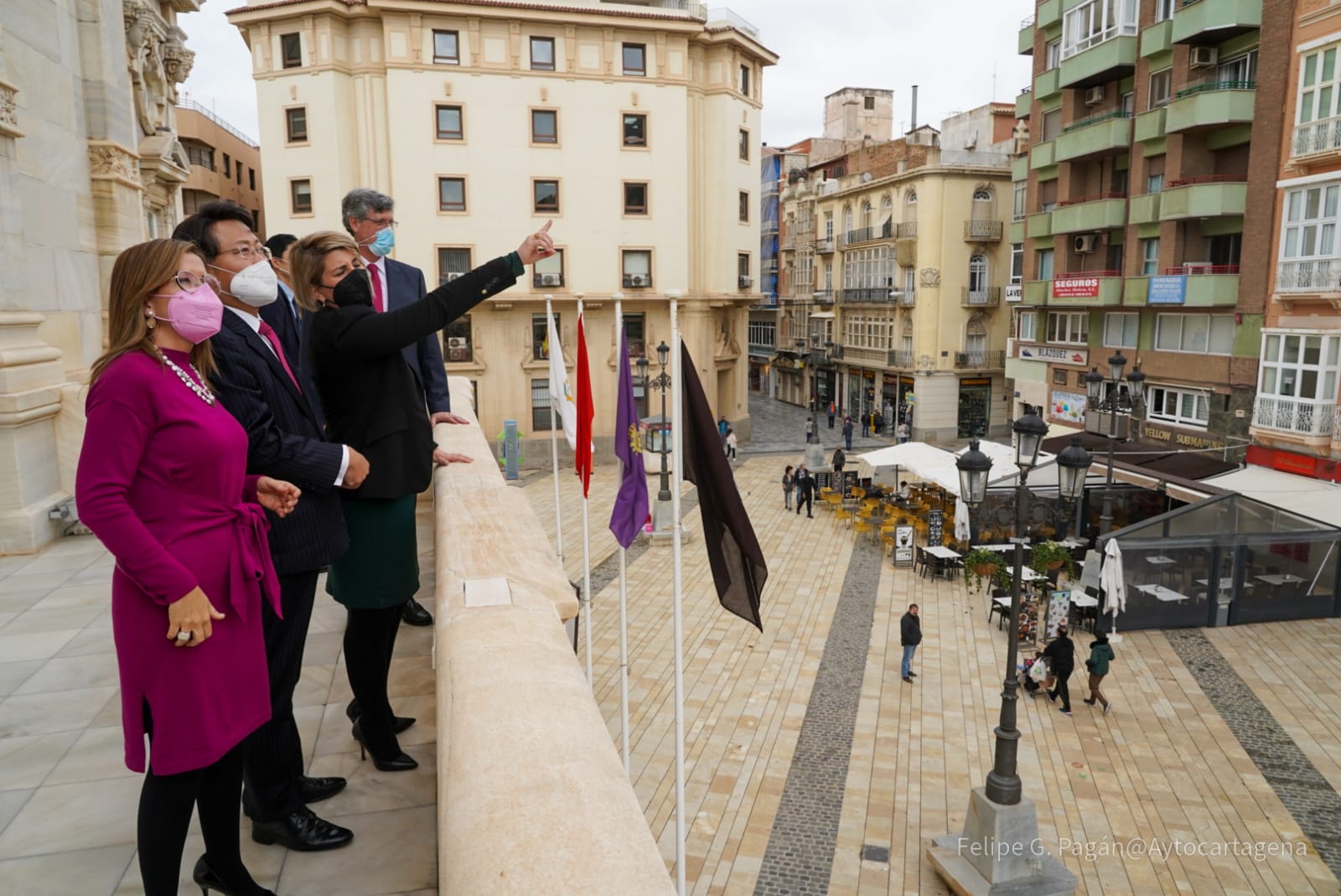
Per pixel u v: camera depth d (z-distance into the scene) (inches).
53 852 123.5
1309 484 863.1
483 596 113.2
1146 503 1012.5
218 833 105.4
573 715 80.2
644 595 842.2
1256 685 647.8
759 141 1731.1
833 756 539.8
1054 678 634.2
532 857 57.8
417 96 1425.9
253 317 121.2
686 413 209.2
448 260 1473.9
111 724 165.5
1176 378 1122.7
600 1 1590.8
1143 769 527.8
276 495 112.2
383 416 135.4
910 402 1857.8
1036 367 1453.0
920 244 1792.6
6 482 295.7
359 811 133.4
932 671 669.3
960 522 947.3
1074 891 414.6
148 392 90.1
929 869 433.7
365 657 141.9
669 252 1558.8
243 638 101.1
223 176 1972.2
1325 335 875.4
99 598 244.5
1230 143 1031.0
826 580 902.4
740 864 435.2
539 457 1550.2
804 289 2383.1
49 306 372.5
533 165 1486.2
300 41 1413.6
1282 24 931.3
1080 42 1258.6
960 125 2025.1
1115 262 1270.9
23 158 350.3
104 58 425.7
